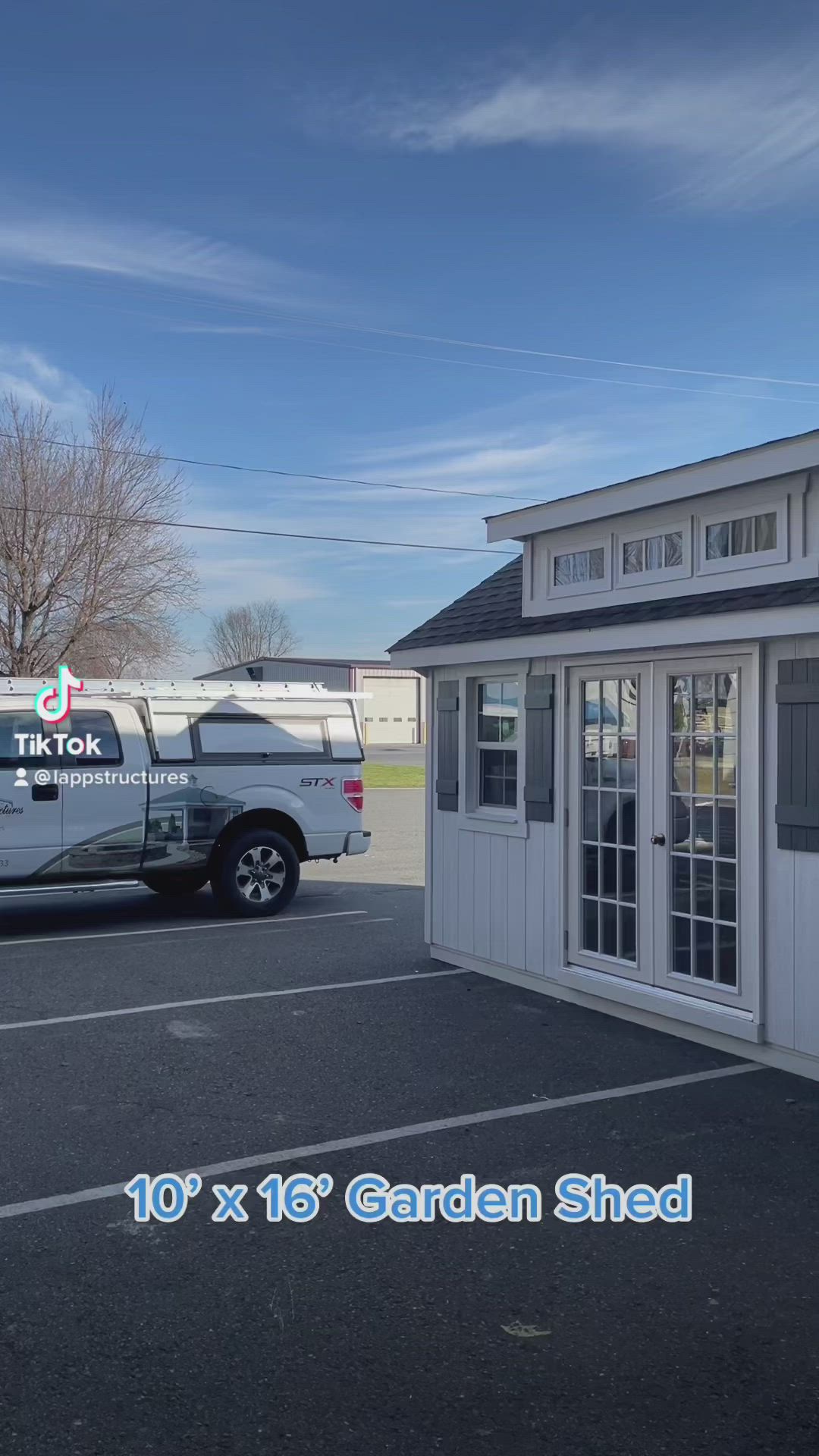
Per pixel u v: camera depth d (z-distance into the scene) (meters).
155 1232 4.50
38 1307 3.93
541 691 8.37
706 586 7.09
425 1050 6.98
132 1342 3.71
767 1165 5.17
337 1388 3.46
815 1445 3.19
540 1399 3.40
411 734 65.25
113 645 31.11
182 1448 3.17
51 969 9.27
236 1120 5.75
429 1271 4.21
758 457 6.55
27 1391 3.43
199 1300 3.99
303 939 10.56
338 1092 6.18
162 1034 7.33
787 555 6.54
